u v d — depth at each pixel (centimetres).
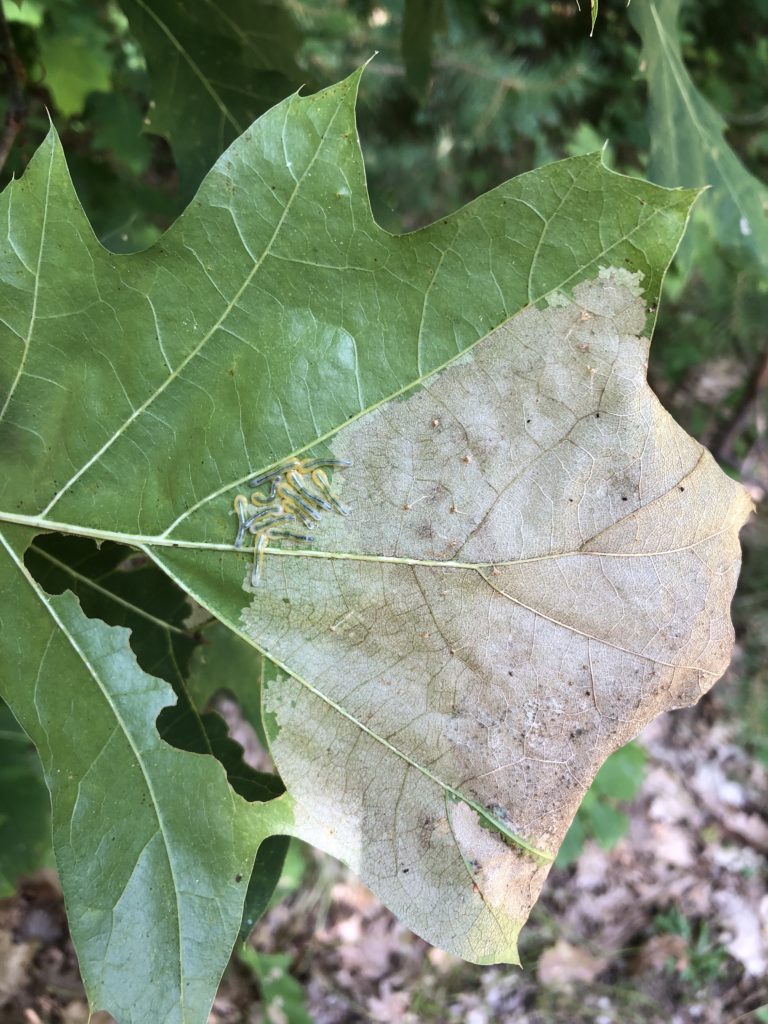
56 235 12
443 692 14
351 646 14
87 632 13
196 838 13
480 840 14
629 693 14
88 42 28
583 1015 38
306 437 13
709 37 41
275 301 13
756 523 46
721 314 39
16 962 31
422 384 13
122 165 30
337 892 38
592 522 13
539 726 14
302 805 13
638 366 13
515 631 13
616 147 43
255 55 20
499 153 46
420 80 24
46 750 13
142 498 13
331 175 12
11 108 18
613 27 39
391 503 13
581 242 12
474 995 38
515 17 39
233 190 12
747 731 46
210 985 13
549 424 13
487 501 13
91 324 12
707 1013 39
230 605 13
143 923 13
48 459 13
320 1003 36
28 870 26
